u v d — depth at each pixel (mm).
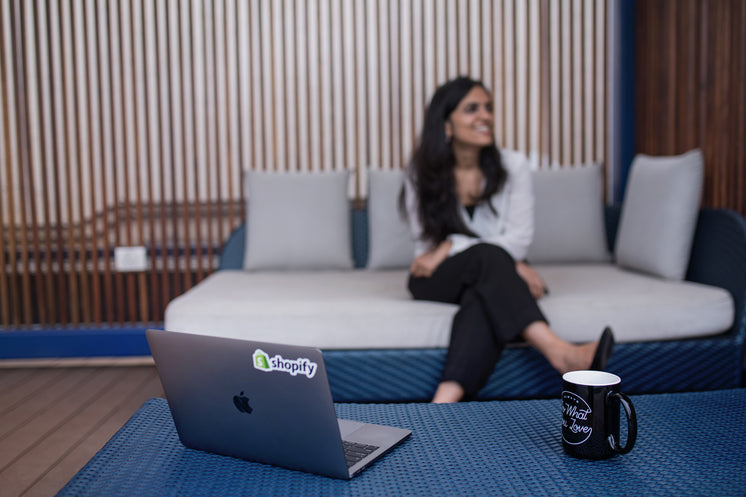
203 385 980
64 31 3346
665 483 867
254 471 952
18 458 1971
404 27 3420
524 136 3420
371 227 3086
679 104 2887
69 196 3389
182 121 3418
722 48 2543
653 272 2498
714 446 1001
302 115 3492
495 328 1885
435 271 2146
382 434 1058
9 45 3354
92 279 3504
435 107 2318
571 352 1802
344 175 3125
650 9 3148
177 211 3525
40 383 2883
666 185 2465
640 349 2096
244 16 3436
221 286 2537
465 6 3387
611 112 3412
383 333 2102
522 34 3387
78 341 3367
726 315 2166
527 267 2201
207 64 3424
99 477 920
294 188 3051
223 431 991
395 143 3459
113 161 3406
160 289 3549
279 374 904
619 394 957
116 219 3424
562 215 3016
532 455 980
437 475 910
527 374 2055
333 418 881
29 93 3371
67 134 3369
